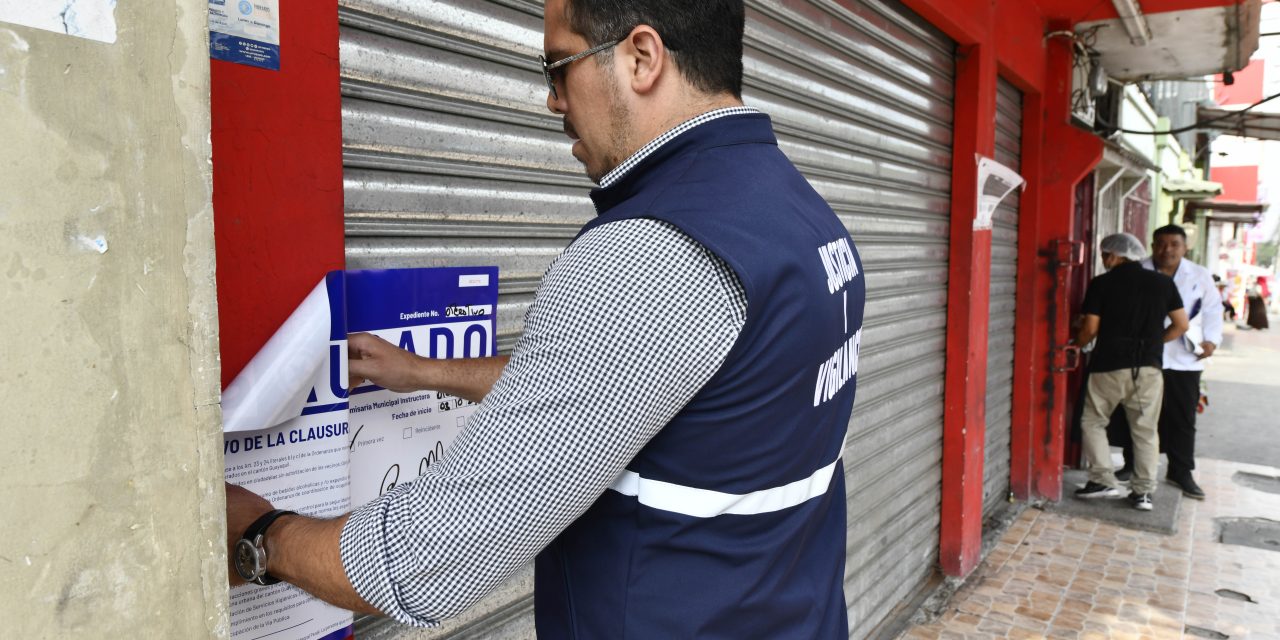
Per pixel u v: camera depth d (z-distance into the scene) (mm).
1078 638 3717
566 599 1083
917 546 4141
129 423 759
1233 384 12766
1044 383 5711
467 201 1665
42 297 693
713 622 1016
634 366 885
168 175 775
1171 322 5539
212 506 834
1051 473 5738
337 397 1226
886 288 3629
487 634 1814
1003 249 5332
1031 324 5609
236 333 1074
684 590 1008
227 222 1056
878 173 3510
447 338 1511
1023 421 5684
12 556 690
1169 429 6094
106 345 738
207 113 804
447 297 1501
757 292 919
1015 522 5328
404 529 882
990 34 4289
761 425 979
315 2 1148
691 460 964
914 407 3996
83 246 717
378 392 1380
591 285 897
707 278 913
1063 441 6105
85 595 738
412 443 1454
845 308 1125
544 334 908
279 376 1097
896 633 3715
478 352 1584
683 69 1060
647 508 989
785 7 2770
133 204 750
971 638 3697
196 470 816
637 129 1079
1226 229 33406
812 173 3002
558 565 1092
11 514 687
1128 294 5469
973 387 4395
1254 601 4156
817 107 3010
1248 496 6070
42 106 684
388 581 883
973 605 4059
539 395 883
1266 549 4906
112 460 749
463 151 1645
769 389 968
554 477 878
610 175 1077
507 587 1860
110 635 758
